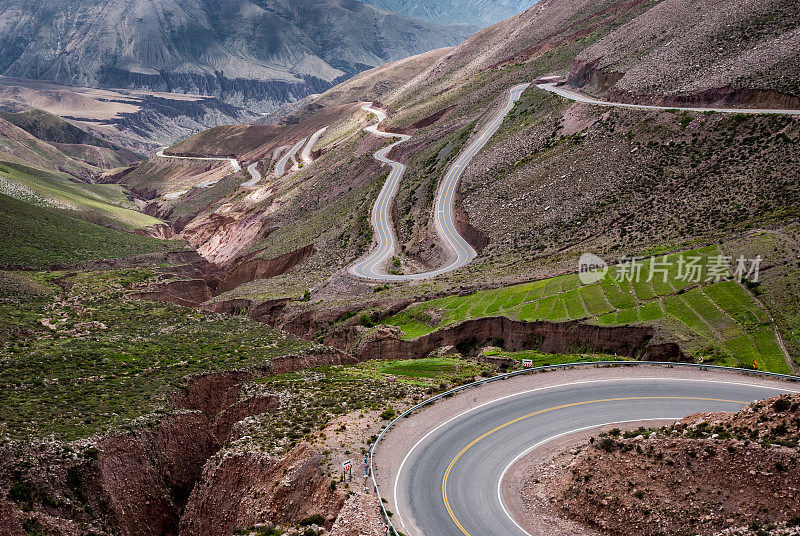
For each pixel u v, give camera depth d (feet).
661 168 337.11
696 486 109.29
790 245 231.71
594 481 121.19
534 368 188.85
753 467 105.29
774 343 193.77
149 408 193.77
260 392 201.77
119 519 162.30
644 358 211.61
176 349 251.60
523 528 119.65
